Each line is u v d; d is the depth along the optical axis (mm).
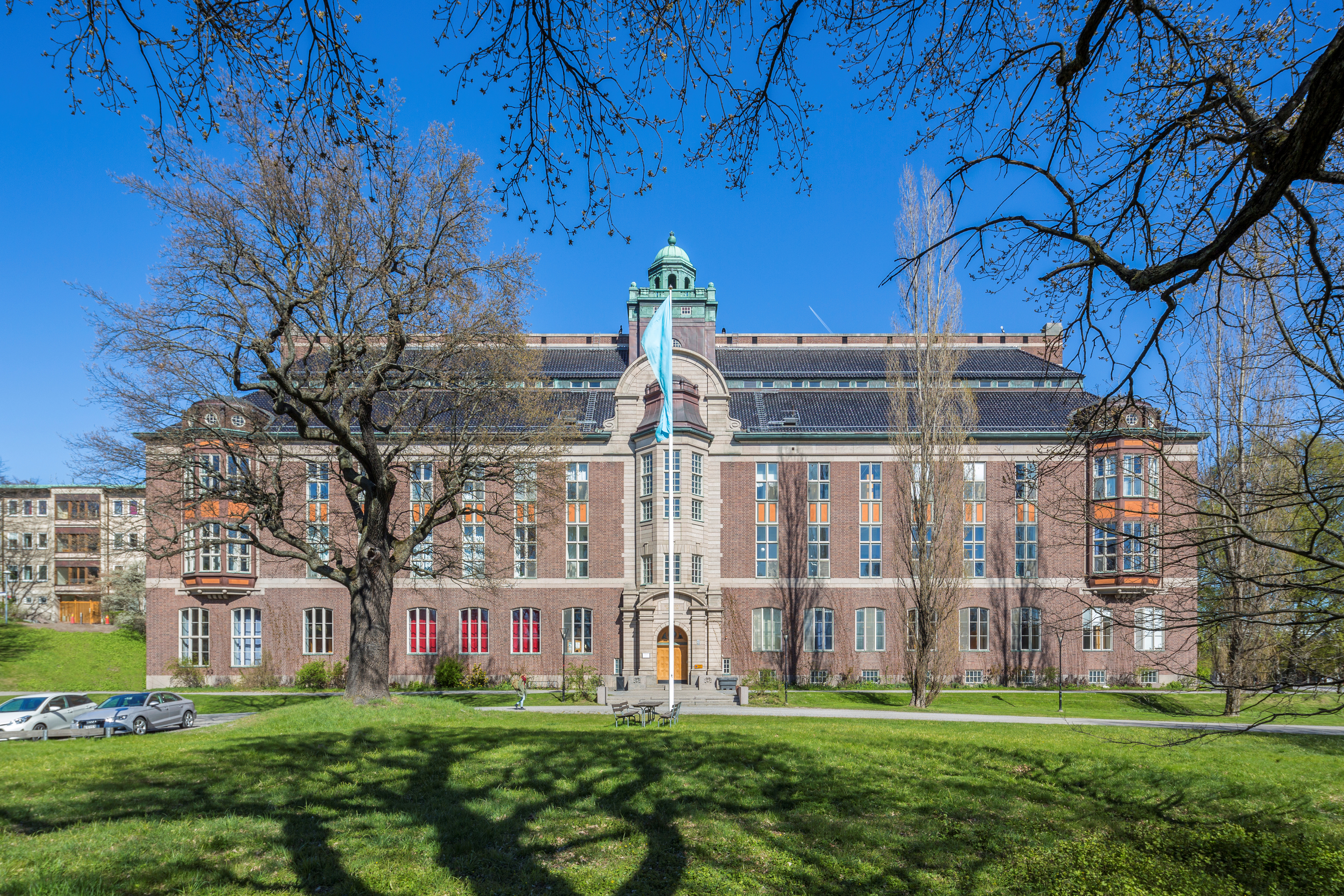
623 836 11508
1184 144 7965
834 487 46906
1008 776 15961
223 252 23641
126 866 9766
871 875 10258
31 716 27438
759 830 11938
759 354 57906
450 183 25078
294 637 45406
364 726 23156
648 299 54031
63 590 77875
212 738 20844
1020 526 46188
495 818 12219
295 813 12227
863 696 40156
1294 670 8828
